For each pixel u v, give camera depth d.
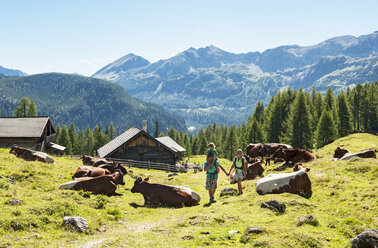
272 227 7.71
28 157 22.05
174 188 13.44
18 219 8.43
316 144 78.06
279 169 22.52
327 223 8.14
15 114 91.69
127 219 10.72
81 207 10.73
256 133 81.69
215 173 12.96
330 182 13.27
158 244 7.06
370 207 9.59
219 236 7.53
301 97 72.44
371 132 100.06
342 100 87.31
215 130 153.50
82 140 133.50
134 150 40.88
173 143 66.81
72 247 7.23
